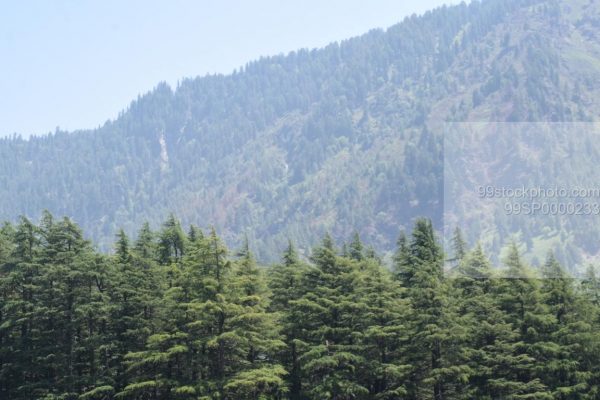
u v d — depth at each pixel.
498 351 54.47
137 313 55.38
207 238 53.91
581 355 55.00
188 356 52.00
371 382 55.75
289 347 56.69
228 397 51.19
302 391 54.78
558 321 55.84
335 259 58.53
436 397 54.31
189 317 52.31
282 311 58.84
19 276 54.12
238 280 53.41
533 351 54.28
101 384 52.41
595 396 54.34
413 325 54.84
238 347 53.03
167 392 53.28
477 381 54.75
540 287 56.50
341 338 55.56
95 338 53.19
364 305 54.78
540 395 51.50
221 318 52.50
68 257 55.09
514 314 56.06
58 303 54.81
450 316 53.62
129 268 56.34
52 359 53.06
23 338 53.62
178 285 54.19
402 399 54.47
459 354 53.16
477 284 57.31
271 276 62.22
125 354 54.06
